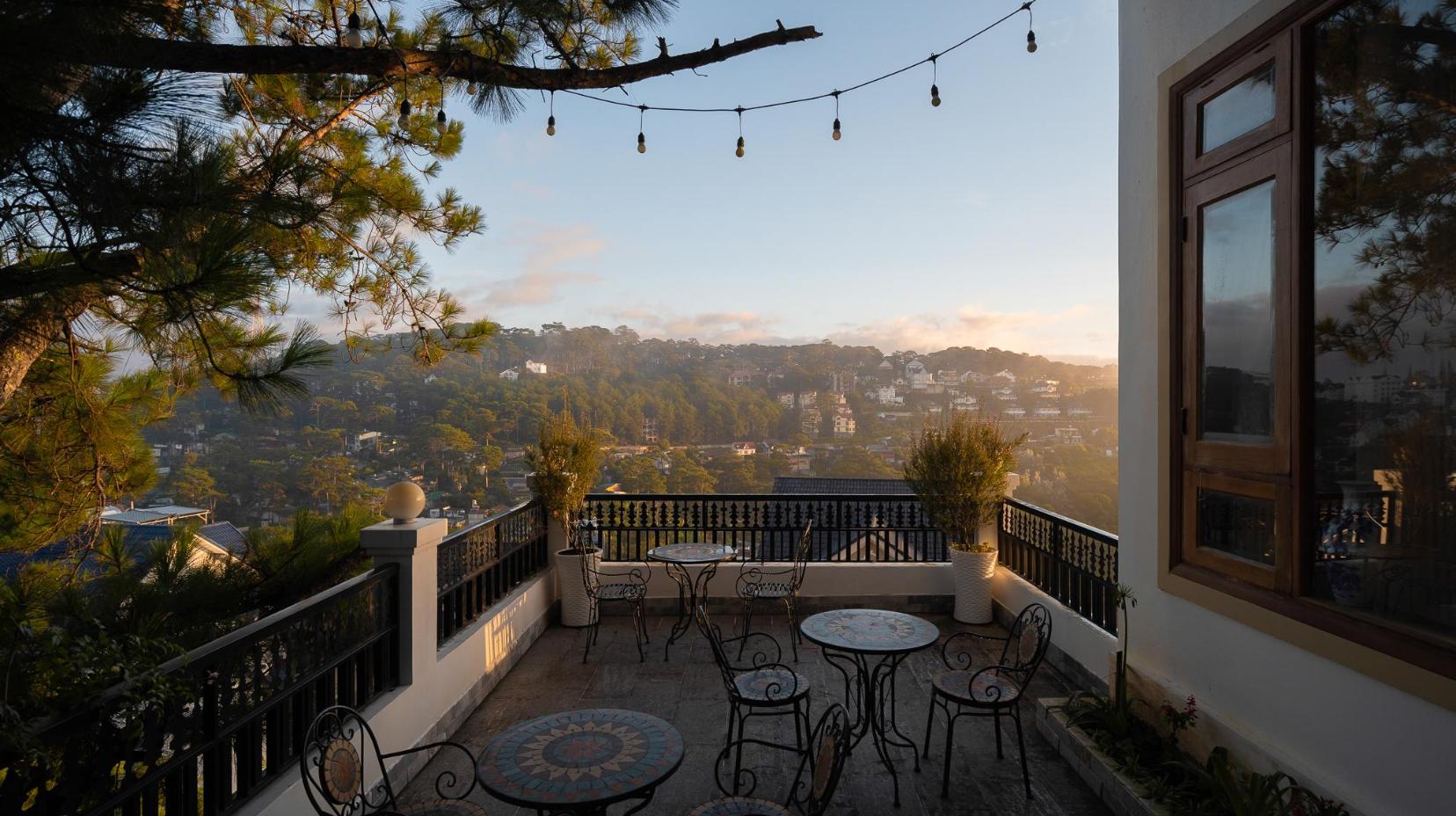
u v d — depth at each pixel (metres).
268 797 2.72
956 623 6.72
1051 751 4.09
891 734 4.34
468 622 4.99
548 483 6.68
